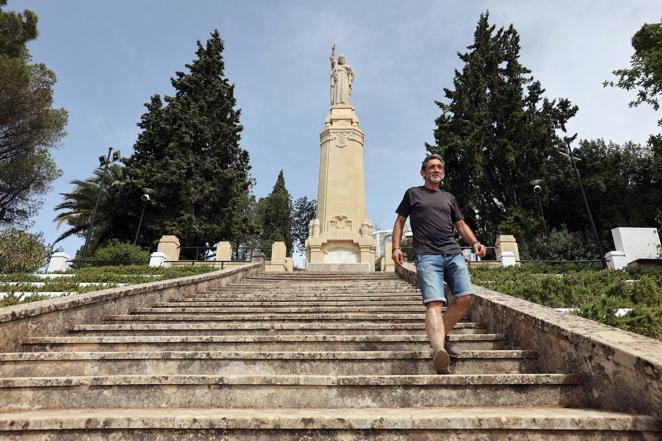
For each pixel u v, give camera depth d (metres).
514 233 26.67
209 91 33.97
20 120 23.09
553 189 30.66
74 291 11.99
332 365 4.00
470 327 5.50
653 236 14.04
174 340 4.84
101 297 6.20
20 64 21.12
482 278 12.62
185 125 30.55
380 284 11.23
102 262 19.02
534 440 2.51
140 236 28.11
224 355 4.09
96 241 28.52
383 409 3.09
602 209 29.05
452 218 4.32
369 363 3.99
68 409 3.28
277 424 2.61
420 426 2.56
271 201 50.69
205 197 29.06
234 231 30.62
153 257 18.06
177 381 3.41
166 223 27.20
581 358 3.26
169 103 31.59
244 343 4.83
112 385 3.42
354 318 6.27
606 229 28.09
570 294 8.77
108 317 6.34
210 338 4.86
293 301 8.15
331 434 2.59
